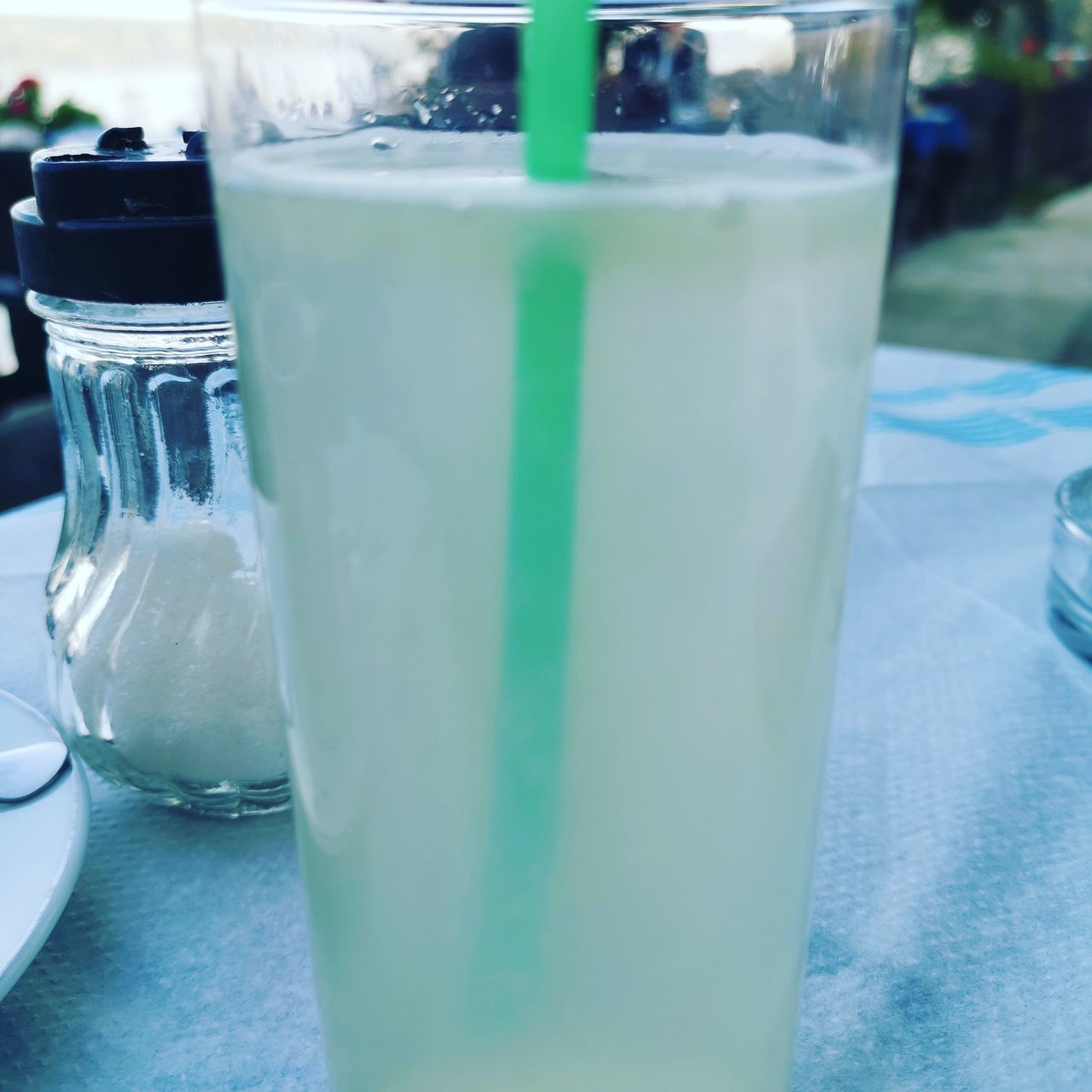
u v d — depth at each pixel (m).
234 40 0.12
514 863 0.13
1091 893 0.20
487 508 0.12
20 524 0.33
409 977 0.14
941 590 0.30
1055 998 0.17
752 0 0.14
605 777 0.13
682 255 0.11
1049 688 0.25
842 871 0.20
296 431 0.12
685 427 0.12
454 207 0.11
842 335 0.12
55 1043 0.17
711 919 0.13
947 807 0.22
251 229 0.12
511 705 0.12
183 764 0.20
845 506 0.13
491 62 0.16
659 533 0.12
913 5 0.13
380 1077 0.15
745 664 0.13
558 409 0.11
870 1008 0.17
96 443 0.21
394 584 0.12
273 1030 0.17
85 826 0.18
